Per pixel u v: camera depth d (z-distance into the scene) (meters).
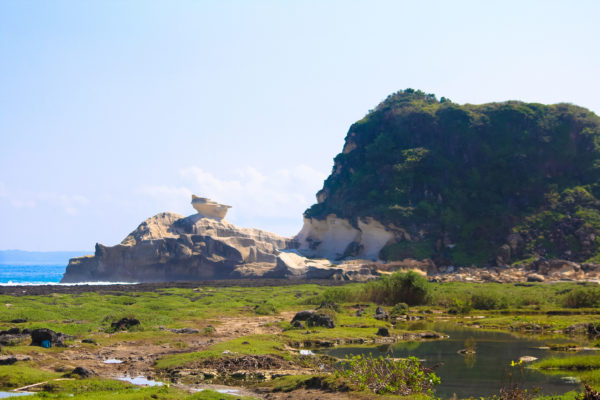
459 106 161.00
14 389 20.61
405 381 20.45
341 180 163.62
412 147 156.88
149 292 77.81
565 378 23.72
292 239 158.62
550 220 130.38
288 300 67.12
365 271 116.06
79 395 19.14
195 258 135.75
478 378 24.34
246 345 30.78
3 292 73.25
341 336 36.69
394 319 49.78
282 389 21.42
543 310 54.53
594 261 115.00
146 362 27.36
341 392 19.97
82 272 140.25
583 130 147.88
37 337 29.00
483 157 149.38
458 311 56.19
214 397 18.86
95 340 32.53
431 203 140.62
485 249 129.88
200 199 149.50
